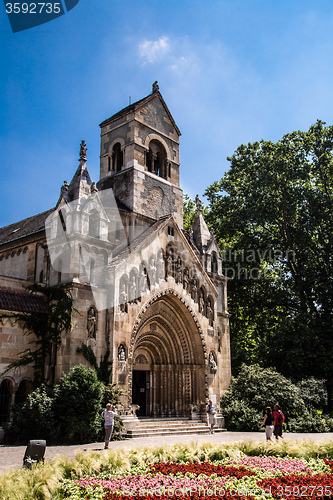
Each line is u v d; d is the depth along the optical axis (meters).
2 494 11.15
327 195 46.06
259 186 47.53
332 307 43.84
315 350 41.91
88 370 25.00
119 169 41.69
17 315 26.56
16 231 39.38
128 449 17.47
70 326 26.64
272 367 39.38
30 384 26.47
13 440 23.55
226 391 37.22
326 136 48.00
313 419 34.75
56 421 23.38
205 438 27.30
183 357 34.66
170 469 15.19
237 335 50.19
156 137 42.12
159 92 43.34
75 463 14.68
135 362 33.50
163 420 31.20
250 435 29.58
